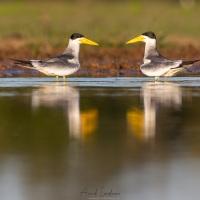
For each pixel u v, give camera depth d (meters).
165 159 12.04
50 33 35.19
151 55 21.55
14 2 56.81
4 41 32.72
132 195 10.48
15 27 38.22
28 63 21.30
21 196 10.45
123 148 12.77
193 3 59.16
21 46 31.19
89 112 15.94
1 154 12.36
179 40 33.94
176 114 15.67
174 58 28.98
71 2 60.28
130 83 21.06
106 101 17.38
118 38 33.19
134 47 31.50
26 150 12.63
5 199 10.33
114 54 29.81
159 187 10.71
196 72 24.50
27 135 13.73
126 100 17.55
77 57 21.66
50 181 10.98
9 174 11.31
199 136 13.57
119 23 41.03
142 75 23.64
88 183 10.91
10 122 14.91
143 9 53.66
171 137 13.55
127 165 11.77
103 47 31.50
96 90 19.42
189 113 15.77
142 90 19.41
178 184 10.86
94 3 60.25
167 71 20.80
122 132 13.97
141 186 10.80
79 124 14.68
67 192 10.59
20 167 11.66
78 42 21.69
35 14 47.22
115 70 25.45
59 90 19.41
